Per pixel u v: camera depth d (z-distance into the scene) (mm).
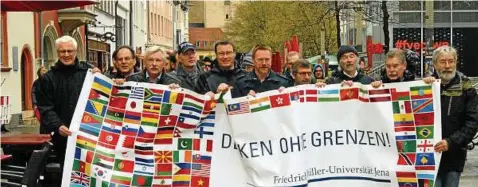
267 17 55125
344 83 7320
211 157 7359
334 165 7340
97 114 7301
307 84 7938
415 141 7203
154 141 7332
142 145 7312
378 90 7277
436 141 7129
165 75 8062
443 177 7312
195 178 7367
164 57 8000
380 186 7332
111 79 7320
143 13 65812
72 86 7832
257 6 58719
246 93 7859
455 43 40156
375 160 7309
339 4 31547
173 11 85750
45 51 30719
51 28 29703
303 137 7301
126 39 55344
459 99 7102
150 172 7312
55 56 31172
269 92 7270
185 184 7363
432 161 7152
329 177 7340
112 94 7312
